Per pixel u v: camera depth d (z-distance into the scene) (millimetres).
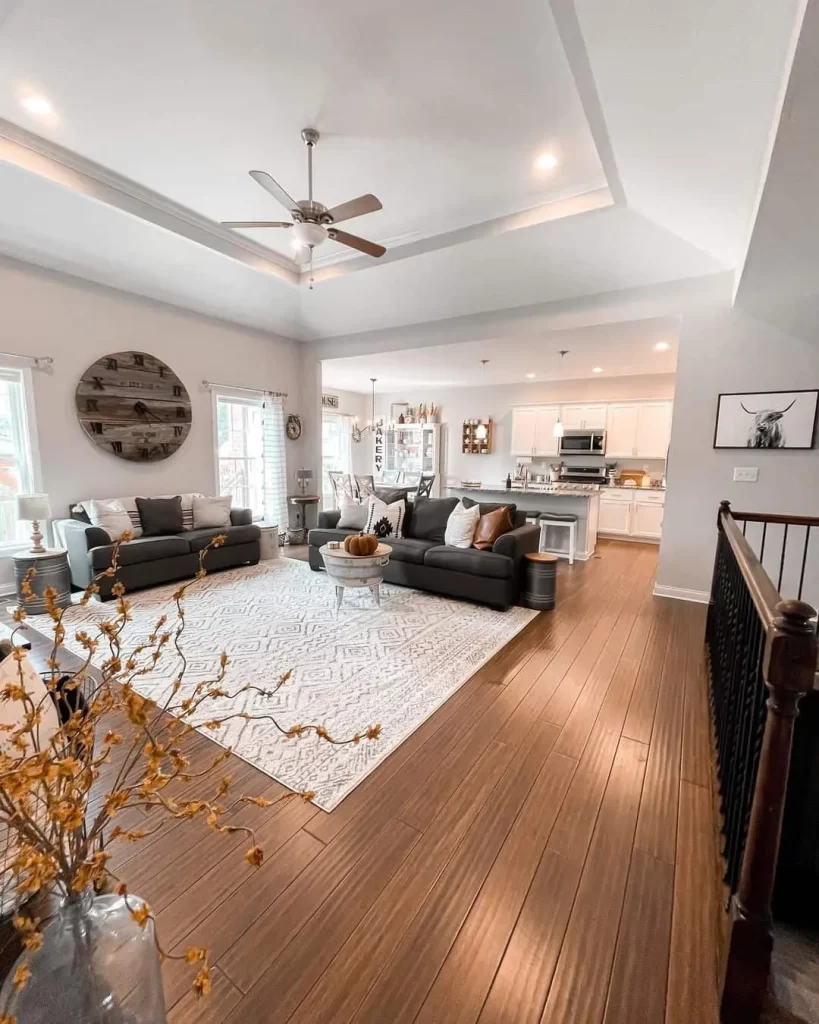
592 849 1635
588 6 1733
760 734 1246
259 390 6355
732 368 3957
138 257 4504
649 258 3965
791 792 1344
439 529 4902
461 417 9703
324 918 1385
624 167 2916
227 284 5219
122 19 2180
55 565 3848
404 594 4461
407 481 10039
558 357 6695
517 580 4156
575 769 2043
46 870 580
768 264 2766
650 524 7402
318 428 6898
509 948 1310
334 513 5477
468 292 4945
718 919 1390
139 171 3461
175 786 1925
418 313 5520
